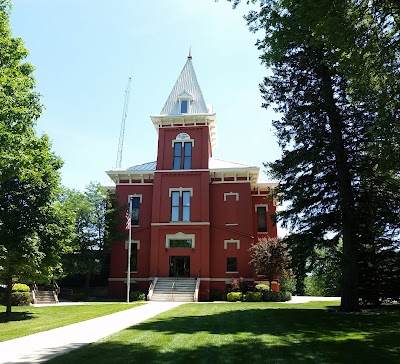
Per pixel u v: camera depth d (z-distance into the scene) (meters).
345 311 17.06
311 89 18.70
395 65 12.88
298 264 18.36
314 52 18.20
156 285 31.62
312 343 9.91
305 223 18.78
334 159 18.12
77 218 32.66
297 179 18.53
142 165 38.94
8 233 17.08
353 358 8.31
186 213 34.44
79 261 31.83
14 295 25.48
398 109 13.20
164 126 36.53
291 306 22.23
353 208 17.67
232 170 35.06
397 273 19.89
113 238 33.94
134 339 10.53
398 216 17.94
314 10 11.29
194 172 34.94
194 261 32.84
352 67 12.45
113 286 34.25
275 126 19.36
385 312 16.98
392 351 9.02
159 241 33.75
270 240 30.09
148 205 36.00
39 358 8.45
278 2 12.55
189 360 8.03
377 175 17.56
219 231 34.38
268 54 13.38
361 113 17.58
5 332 12.73
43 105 16.75
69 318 17.11
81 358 8.26
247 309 19.45
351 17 11.63
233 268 33.53
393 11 12.12
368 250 19.84
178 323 13.95
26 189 18.31
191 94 37.75
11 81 14.99
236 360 8.05
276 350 9.04
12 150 14.63
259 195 38.12
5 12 16.77
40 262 18.23
